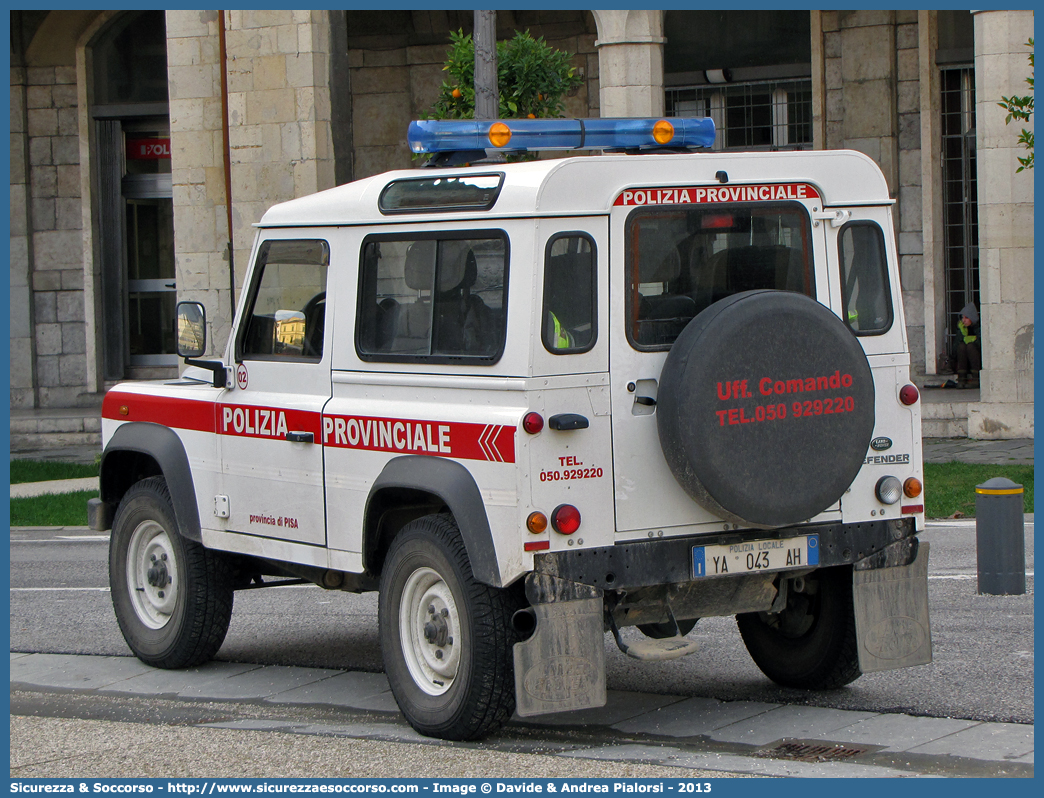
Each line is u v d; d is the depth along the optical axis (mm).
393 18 28500
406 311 7660
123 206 31125
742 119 28047
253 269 8836
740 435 6879
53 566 14961
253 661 9797
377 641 10398
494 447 6914
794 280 7527
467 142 8156
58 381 31016
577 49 28141
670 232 7203
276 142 23156
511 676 7074
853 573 7625
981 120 21531
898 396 7754
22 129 30594
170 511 9438
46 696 8922
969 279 26359
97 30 30250
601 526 6949
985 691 8125
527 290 6887
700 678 8820
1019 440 21562
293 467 8375
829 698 8156
